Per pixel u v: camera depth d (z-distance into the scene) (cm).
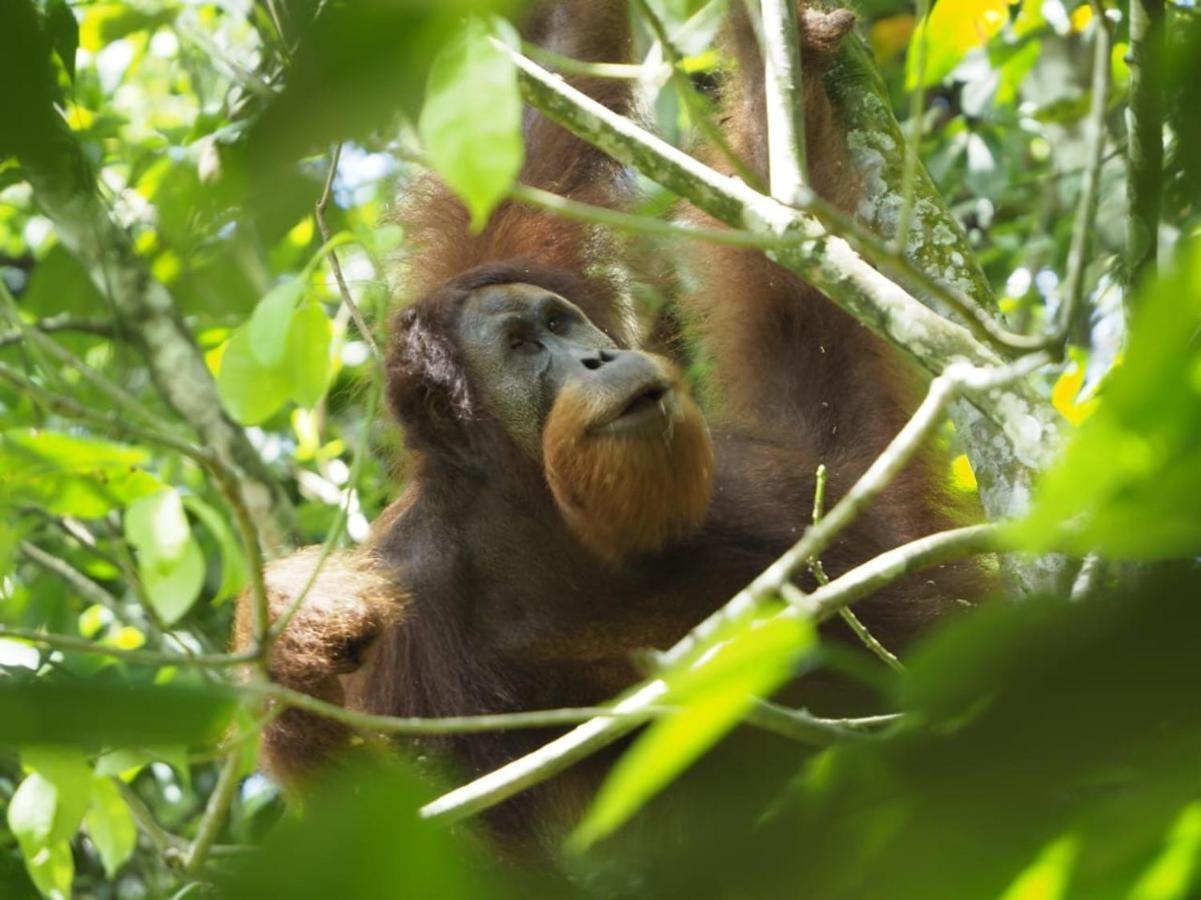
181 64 1385
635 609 918
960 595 918
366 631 834
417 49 254
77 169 446
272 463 1466
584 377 859
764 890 283
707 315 1057
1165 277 202
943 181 1404
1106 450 210
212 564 1235
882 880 263
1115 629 238
